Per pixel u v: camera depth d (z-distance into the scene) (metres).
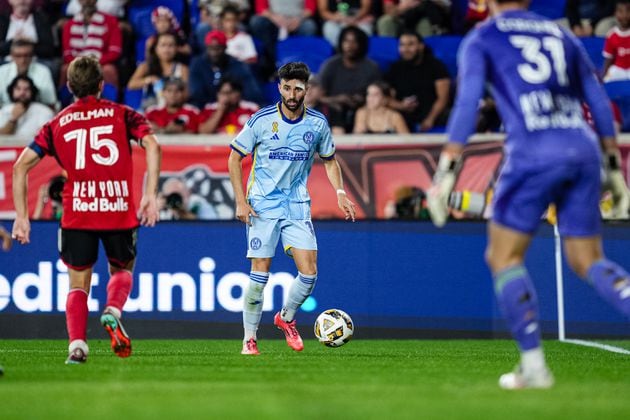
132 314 34.91
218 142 37.47
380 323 35.03
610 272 15.87
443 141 37.06
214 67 44.47
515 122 15.77
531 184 15.56
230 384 17.31
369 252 35.16
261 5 48.91
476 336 35.03
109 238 22.25
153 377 18.92
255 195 26.39
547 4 49.56
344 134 39.31
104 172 21.95
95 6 46.69
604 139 16.80
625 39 45.56
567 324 35.31
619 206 16.98
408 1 48.59
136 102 45.69
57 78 45.75
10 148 37.56
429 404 13.63
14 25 46.69
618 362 23.72
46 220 34.72
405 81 44.78
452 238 35.16
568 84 16.14
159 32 45.94
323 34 48.62
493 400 14.16
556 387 16.09
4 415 12.58
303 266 26.50
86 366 21.55
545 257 35.34
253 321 26.70
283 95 25.50
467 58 16.09
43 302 34.72
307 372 20.33
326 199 37.25
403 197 37.09
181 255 34.94
